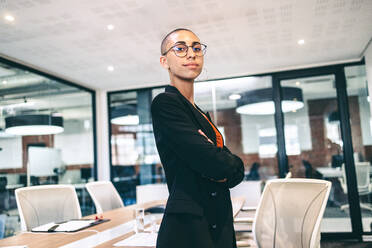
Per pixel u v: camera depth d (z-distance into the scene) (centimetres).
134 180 574
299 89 511
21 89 421
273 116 523
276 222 208
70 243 167
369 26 361
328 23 349
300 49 430
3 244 173
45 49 383
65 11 293
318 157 497
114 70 479
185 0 283
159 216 252
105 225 216
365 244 441
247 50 423
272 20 334
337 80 494
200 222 77
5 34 336
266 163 525
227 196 85
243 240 252
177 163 83
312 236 186
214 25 340
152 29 341
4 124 388
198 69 90
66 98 513
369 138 479
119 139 587
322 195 196
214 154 76
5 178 380
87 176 548
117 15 306
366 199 474
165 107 81
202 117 88
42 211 262
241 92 540
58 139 481
